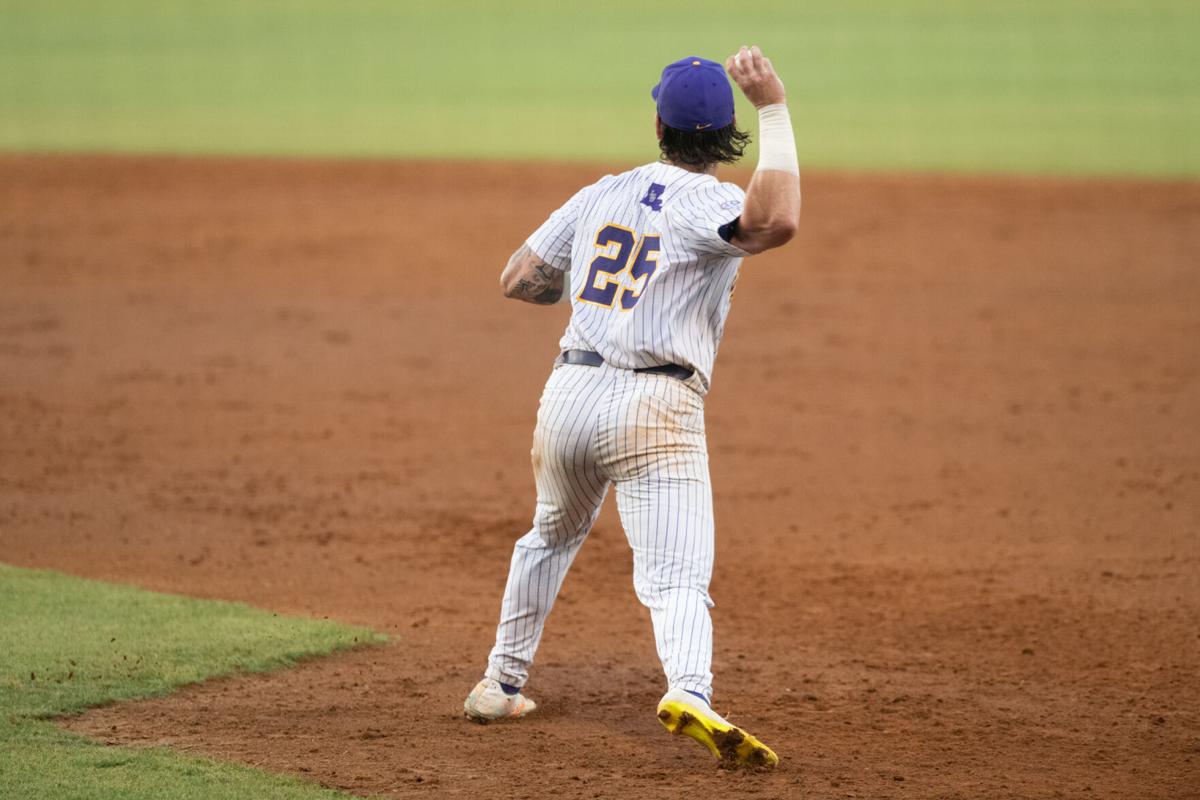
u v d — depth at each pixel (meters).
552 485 18.27
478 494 33.25
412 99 113.25
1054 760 18.55
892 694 21.20
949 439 38.12
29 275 59.12
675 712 16.59
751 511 32.16
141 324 51.38
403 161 87.25
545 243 18.05
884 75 121.50
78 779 16.95
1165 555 28.66
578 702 20.72
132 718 19.25
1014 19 153.62
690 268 16.98
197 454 36.19
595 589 26.97
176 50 140.62
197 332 50.34
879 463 36.00
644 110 106.19
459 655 22.67
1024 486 33.88
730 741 16.53
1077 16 155.00
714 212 16.62
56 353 47.00
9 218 70.88
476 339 50.16
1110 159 85.81
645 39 143.00
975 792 17.38
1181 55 129.38
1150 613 25.20
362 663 22.09
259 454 36.31
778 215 16.06
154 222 70.50
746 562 28.56
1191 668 22.44
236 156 89.12
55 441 37.06
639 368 17.28
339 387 43.47
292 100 113.56
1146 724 19.97
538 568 19.20
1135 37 140.12
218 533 29.91
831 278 59.84
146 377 44.19
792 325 52.12
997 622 24.84
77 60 133.75
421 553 28.91
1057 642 23.77
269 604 25.33
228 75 126.00
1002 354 47.59
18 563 27.41
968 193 76.94
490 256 63.91
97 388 42.75
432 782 17.34
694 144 17.36
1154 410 40.75
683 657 16.88
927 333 50.62
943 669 22.45
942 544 29.64
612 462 17.50
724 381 44.69
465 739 18.95
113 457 35.75
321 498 32.69
